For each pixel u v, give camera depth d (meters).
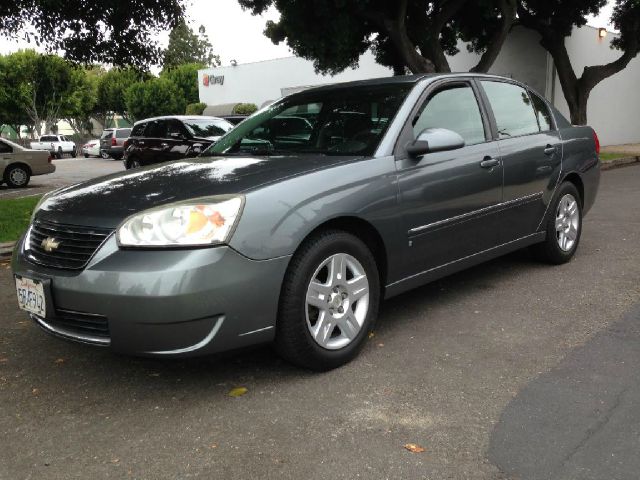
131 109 50.44
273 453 2.58
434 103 4.14
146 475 2.45
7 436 2.81
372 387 3.16
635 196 9.66
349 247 3.37
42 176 20.89
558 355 3.48
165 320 2.79
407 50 14.18
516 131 4.81
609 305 4.31
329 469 2.44
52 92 48.97
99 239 2.98
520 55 22.05
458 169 4.07
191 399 3.11
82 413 3.01
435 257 3.99
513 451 2.53
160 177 3.52
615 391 3.02
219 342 2.92
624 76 25.55
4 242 7.11
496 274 5.20
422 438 2.65
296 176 3.25
